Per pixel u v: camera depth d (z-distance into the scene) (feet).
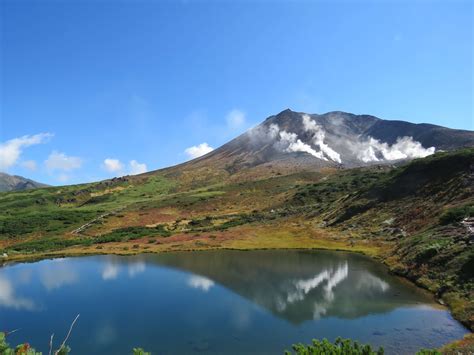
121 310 135.95
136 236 356.79
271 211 442.09
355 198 328.70
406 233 222.28
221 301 141.49
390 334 98.84
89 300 151.53
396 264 170.81
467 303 108.99
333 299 134.62
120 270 211.82
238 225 386.52
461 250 138.72
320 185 527.81
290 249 256.52
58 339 110.83
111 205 581.53
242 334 107.34
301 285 158.81
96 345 104.88
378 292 137.59
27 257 277.44
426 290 133.08
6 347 33.94
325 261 208.03
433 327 100.73
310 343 98.27
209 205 539.70
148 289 165.07
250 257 234.79
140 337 108.88
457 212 179.52
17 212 539.70
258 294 148.15
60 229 413.59
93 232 397.60
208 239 311.27
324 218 332.60
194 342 103.09
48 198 650.84
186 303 140.87
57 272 214.90
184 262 227.61
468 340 87.51
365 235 254.06
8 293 167.84
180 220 455.63
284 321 115.75
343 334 102.12
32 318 131.64
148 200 611.47
